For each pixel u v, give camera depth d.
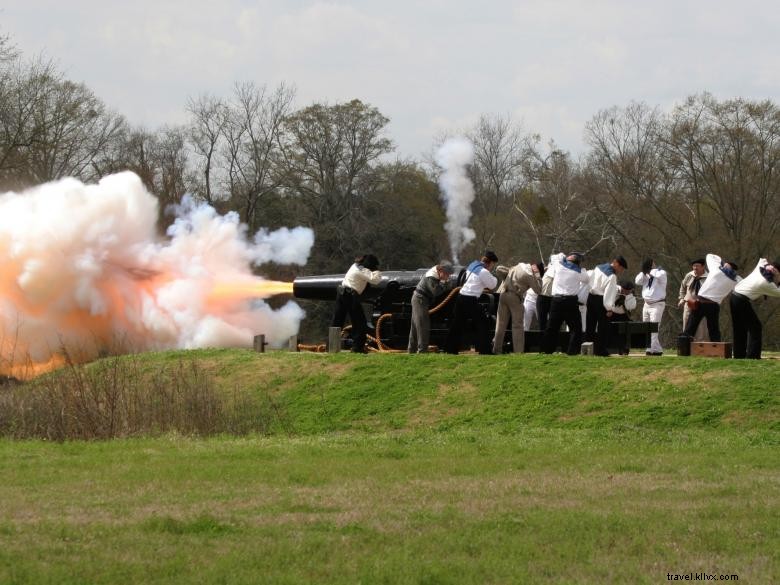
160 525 18.66
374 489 22.30
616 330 42.03
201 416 34.44
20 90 77.56
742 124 88.19
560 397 34.66
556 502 21.05
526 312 47.12
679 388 33.66
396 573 16.22
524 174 100.50
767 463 25.45
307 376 40.00
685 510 20.31
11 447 29.28
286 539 18.03
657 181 90.75
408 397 36.84
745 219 87.81
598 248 90.00
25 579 15.80
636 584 16.03
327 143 93.56
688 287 41.41
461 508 20.45
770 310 79.56
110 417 33.28
